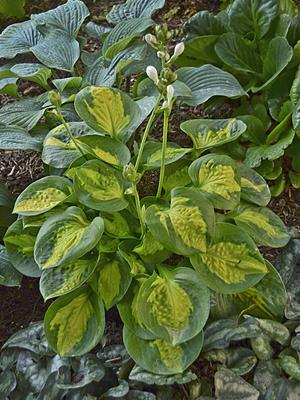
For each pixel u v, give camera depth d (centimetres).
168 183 106
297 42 124
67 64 126
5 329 109
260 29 130
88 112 101
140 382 94
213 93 115
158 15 161
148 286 91
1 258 105
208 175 99
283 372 95
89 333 93
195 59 136
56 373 93
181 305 90
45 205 98
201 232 90
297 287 105
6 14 166
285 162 126
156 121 134
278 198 123
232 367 94
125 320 93
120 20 133
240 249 95
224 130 106
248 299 101
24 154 134
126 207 97
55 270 93
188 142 130
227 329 96
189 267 100
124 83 140
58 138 107
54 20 134
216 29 133
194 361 96
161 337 87
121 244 98
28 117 116
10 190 125
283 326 99
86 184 96
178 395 93
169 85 87
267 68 126
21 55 153
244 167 107
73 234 92
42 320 109
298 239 110
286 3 137
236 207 100
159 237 89
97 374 92
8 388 95
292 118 116
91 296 96
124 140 103
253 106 131
